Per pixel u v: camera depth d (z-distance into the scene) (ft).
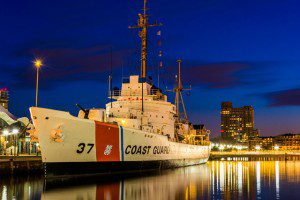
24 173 141.18
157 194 98.48
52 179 123.44
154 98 200.44
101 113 149.28
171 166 197.57
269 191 109.40
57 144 123.44
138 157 158.20
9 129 187.11
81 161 131.95
